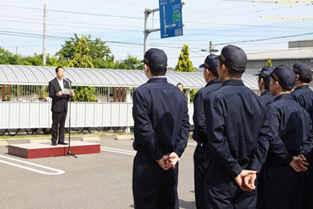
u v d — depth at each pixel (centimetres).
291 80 442
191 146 1401
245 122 329
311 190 503
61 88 1033
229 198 329
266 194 445
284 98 444
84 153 1107
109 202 625
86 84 1734
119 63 5031
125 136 1586
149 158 396
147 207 395
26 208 584
